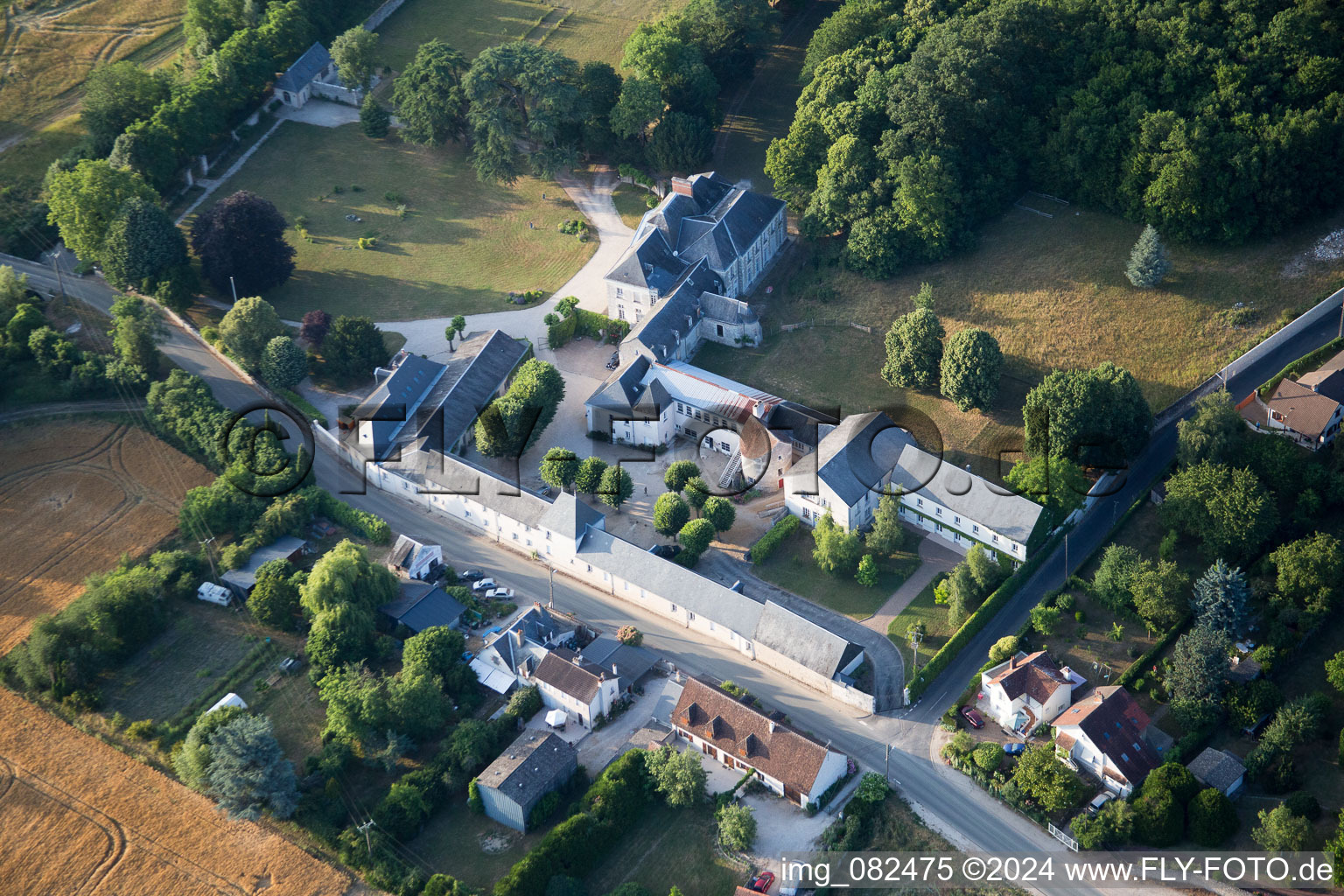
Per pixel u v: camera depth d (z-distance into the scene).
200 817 155.75
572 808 155.00
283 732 166.00
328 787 156.25
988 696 166.75
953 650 172.88
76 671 171.50
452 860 150.88
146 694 172.12
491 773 154.88
